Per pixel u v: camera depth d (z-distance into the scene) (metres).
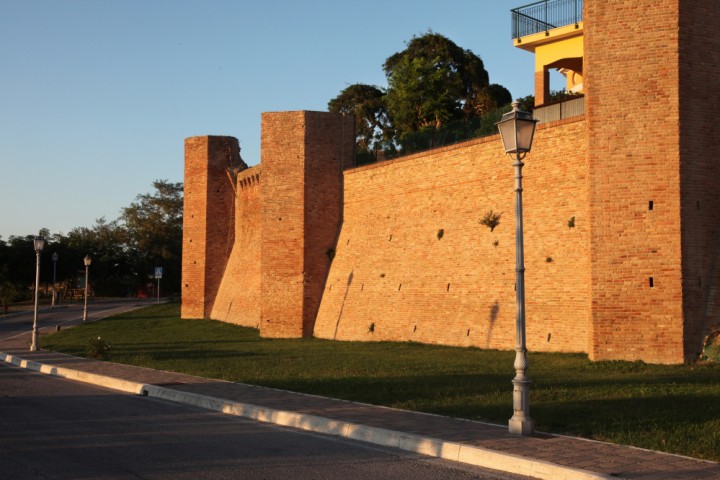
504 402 14.12
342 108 69.38
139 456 10.36
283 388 17.05
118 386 18.89
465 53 60.97
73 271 90.75
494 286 27.17
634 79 21.31
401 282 31.94
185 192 52.34
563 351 23.97
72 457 10.26
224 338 35.94
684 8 21.11
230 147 51.91
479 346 27.23
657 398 14.12
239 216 49.59
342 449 10.98
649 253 20.84
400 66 55.97
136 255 100.25
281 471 9.48
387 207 33.91
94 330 42.38
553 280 24.78
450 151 30.27
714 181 21.23
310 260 36.50
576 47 33.38
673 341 20.41
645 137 21.09
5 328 47.44
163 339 35.44
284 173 36.91
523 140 11.83
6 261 84.69
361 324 33.53
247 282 45.50
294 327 36.16
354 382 17.73
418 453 10.71
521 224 11.70
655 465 9.09
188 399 16.05
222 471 9.45
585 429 11.34
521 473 9.38
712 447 9.92
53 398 16.84
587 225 22.50
